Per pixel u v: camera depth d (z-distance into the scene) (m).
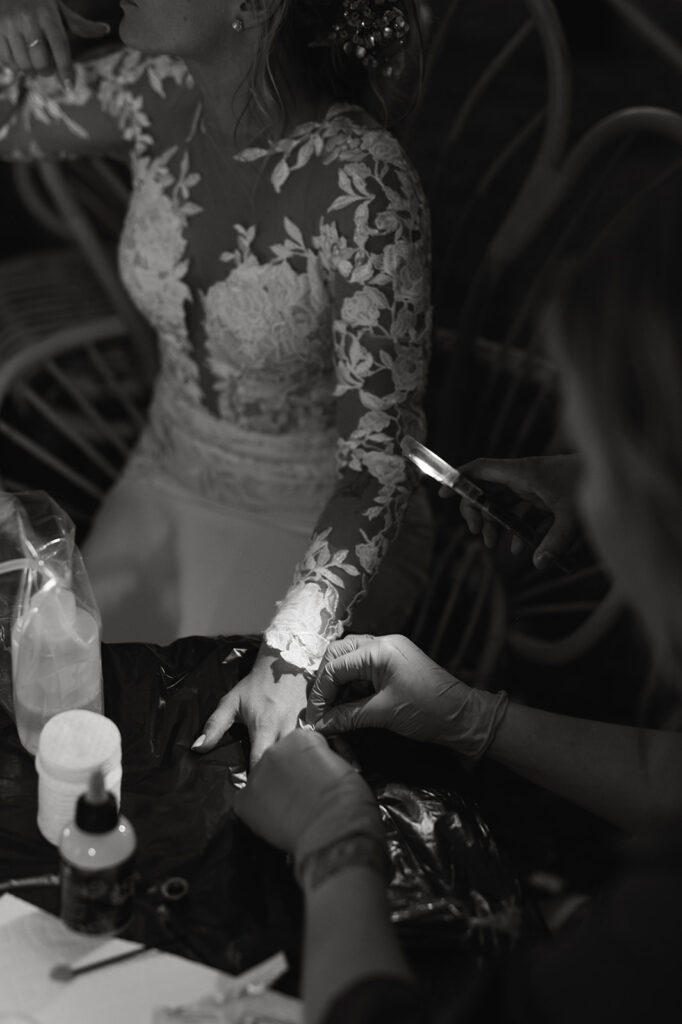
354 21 1.48
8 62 1.64
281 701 1.18
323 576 1.42
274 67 1.49
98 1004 0.89
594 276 0.75
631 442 0.74
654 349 0.72
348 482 1.52
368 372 1.52
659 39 1.79
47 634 1.05
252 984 0.90
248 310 1.63
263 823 1.01
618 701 2.13
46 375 2.55
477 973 0.90
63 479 2.45
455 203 3.24
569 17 3.89
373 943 0.84
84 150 1.84
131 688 1.19
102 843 0.90
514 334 1.88
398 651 1.19
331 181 1.51
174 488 1.83
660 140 3.36
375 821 0.95
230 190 1.59
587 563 1.88
